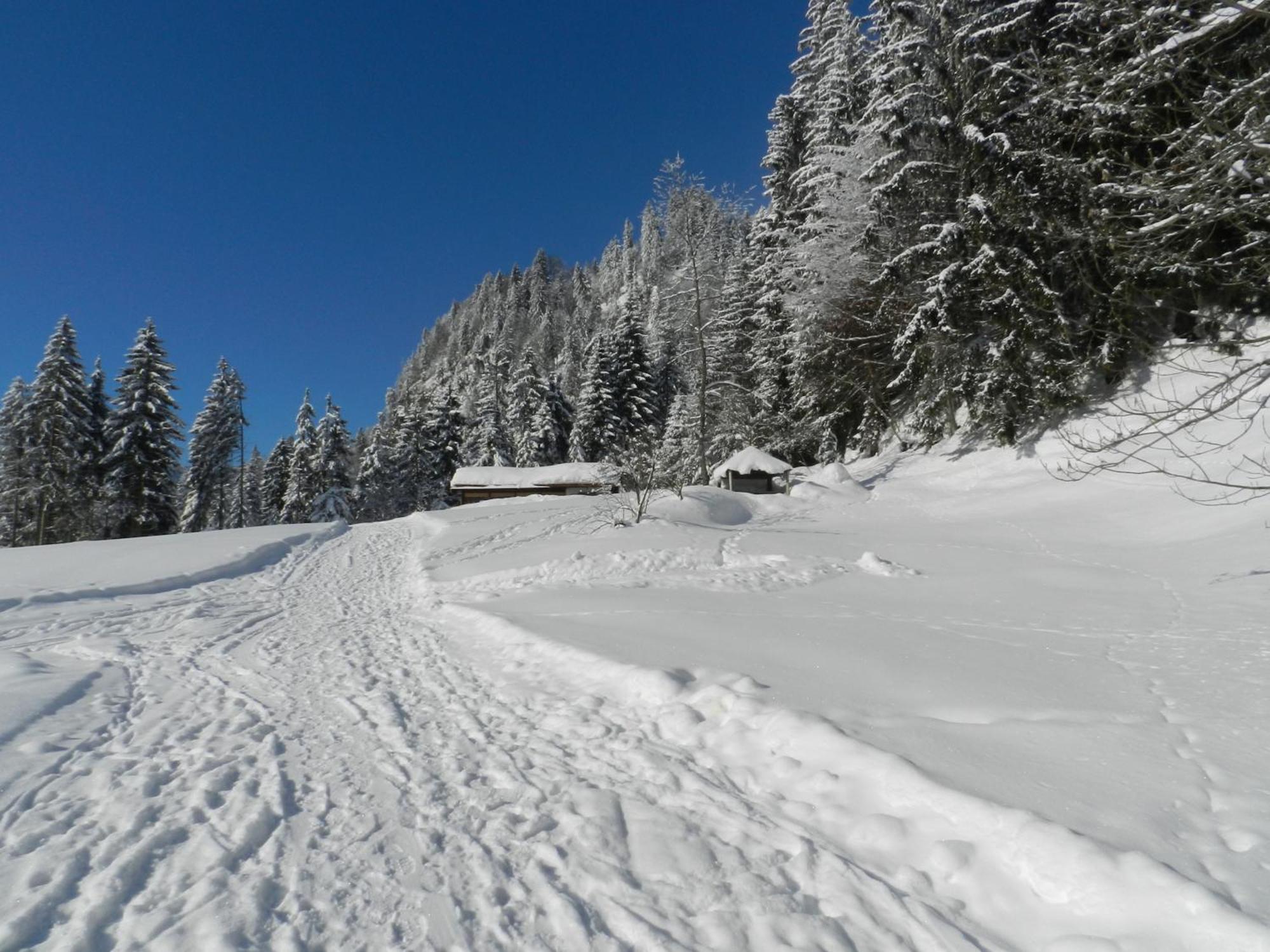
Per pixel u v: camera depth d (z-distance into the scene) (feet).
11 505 104.63
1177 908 6.62
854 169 80.07
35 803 11.19
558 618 26.68
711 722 14.12
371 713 16.96
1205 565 28.78
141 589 39.65
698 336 96.12
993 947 7.01
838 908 7.92
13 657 22.06
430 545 60.54
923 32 66.13
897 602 28.04
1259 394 47.16
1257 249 20.63
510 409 159.63
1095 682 14.56
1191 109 16.55
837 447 101.50
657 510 62.44
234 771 12.84
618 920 7.97
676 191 97.55
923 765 10.34
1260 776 9.25
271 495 177.37
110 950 7.33
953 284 63.21
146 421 102.94
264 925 7.89
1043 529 45.93
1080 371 58.90
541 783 12.12
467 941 7.69
